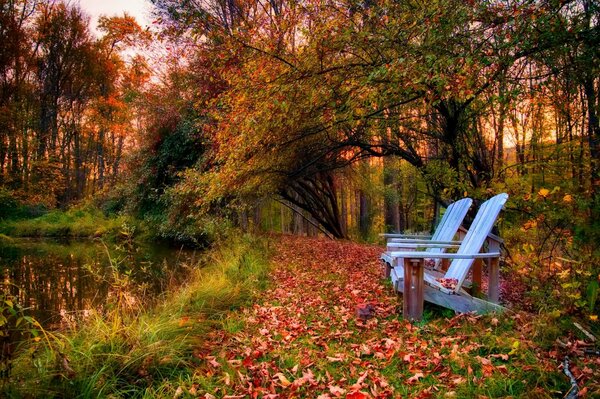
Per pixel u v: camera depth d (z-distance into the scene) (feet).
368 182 57.88
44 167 74.74
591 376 8.30
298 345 12.21
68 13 87.97
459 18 13.76
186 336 12.26
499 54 13.83
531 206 15.12
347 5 16.71
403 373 9.65
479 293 14.37
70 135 97.14
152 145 49.65
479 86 15.02
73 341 10.84
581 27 13.74
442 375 9.28
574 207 12.95
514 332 11.03
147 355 10.36
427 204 56.03
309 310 15.98
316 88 17.57
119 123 96.63
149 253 40.75
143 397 8.98
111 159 107.96
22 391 8.57
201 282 20.24
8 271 32.30
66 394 8.81
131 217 53.47
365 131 27.40
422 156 28.60
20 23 77.25
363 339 12.24
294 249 35.55
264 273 23.59
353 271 23.75
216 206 38.22
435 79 13.28
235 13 31.53
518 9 12.45
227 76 19.83
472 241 14.42
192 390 9.34
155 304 17.95
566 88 17.06
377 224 71.56
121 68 94.94
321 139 29.66
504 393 8.27
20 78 76.95
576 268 11.30
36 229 61.41
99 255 40.81
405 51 14.87
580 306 10.75
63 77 89.25
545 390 8.11
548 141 19.77
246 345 12.24
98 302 21.61
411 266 13.03
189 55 38.11
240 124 20.99
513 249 16.16
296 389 9.28
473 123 23.93
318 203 53.26
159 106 49.90
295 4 16.97
